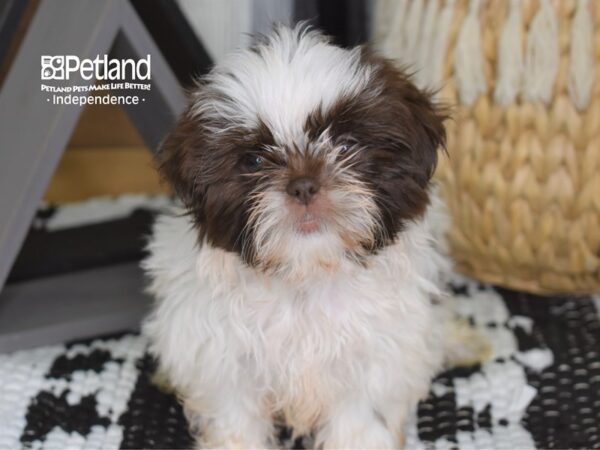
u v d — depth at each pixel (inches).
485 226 20.6
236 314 14.9
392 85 14.5
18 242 18.0
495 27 18.8
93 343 19.7
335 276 14.6
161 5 19.9
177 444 16.7
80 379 18.1
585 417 16.9
